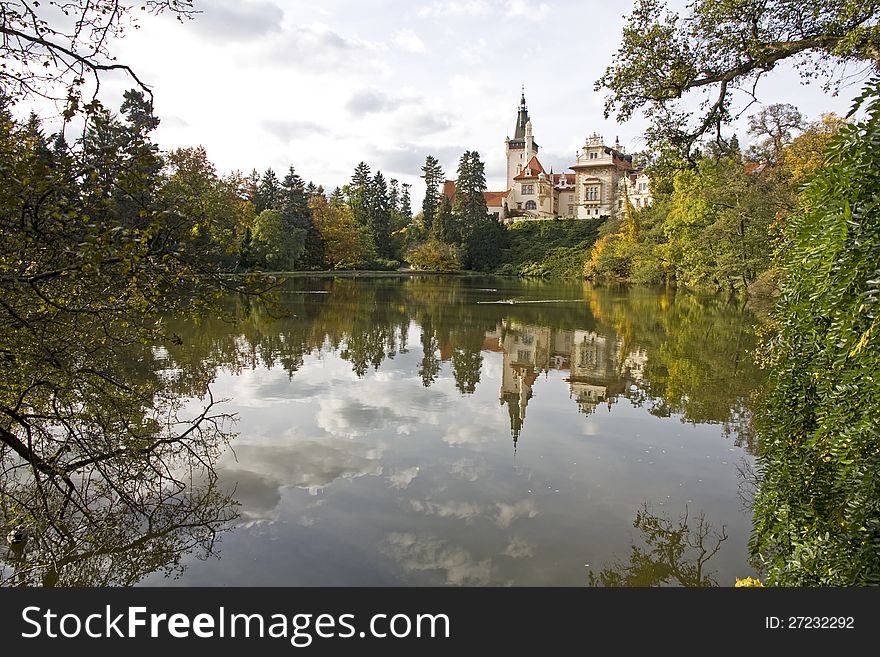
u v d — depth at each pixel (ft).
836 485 12.22
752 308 80.69
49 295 16.31
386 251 262.67
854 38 24.38
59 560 17.53
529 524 20.24
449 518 20.54
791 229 15.06
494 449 27.73
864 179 10.37
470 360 51.60
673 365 49.26
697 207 97.09
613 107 33.91
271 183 230.07
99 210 13.20
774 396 15.44
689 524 20.35
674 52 31.24
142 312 16.90
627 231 163.12
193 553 18.01
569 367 49.01
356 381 41.52
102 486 21.02
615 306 99.81
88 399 20.02
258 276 16.56
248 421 31.12
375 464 25.48
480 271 230.07
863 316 10.38
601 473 24.94
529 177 290.56
